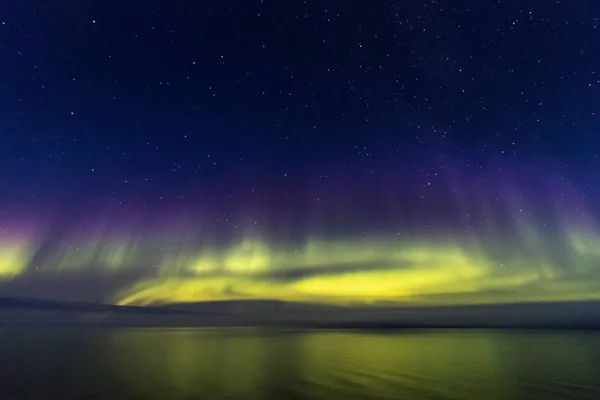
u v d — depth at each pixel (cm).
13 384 1001
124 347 1867
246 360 1441
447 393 917
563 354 1633
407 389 955
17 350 1727
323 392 923
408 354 1639
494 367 1280
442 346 1964
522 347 1923
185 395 888
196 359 1460
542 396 894
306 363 1371
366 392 923
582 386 991
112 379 1060
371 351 1755
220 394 900
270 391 928
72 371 1188
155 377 1090
